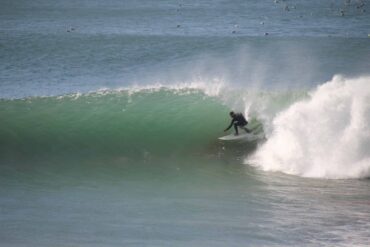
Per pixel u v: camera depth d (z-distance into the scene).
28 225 48.72
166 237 46.12
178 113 79.31
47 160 69.88
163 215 51.41
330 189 59.28
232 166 67.50
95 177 63.72
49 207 53.59
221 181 62.19
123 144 74.56
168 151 73.19
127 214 51.72
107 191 58.72
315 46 197.50
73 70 156.12
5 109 80.38
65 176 64.12
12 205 54.06
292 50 189.25
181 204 54.56
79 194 57.66
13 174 64.69
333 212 52.38
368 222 49.81
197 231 47.53
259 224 49.25
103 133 76.25
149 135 76.38
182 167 67.44
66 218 50.53
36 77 145.75
